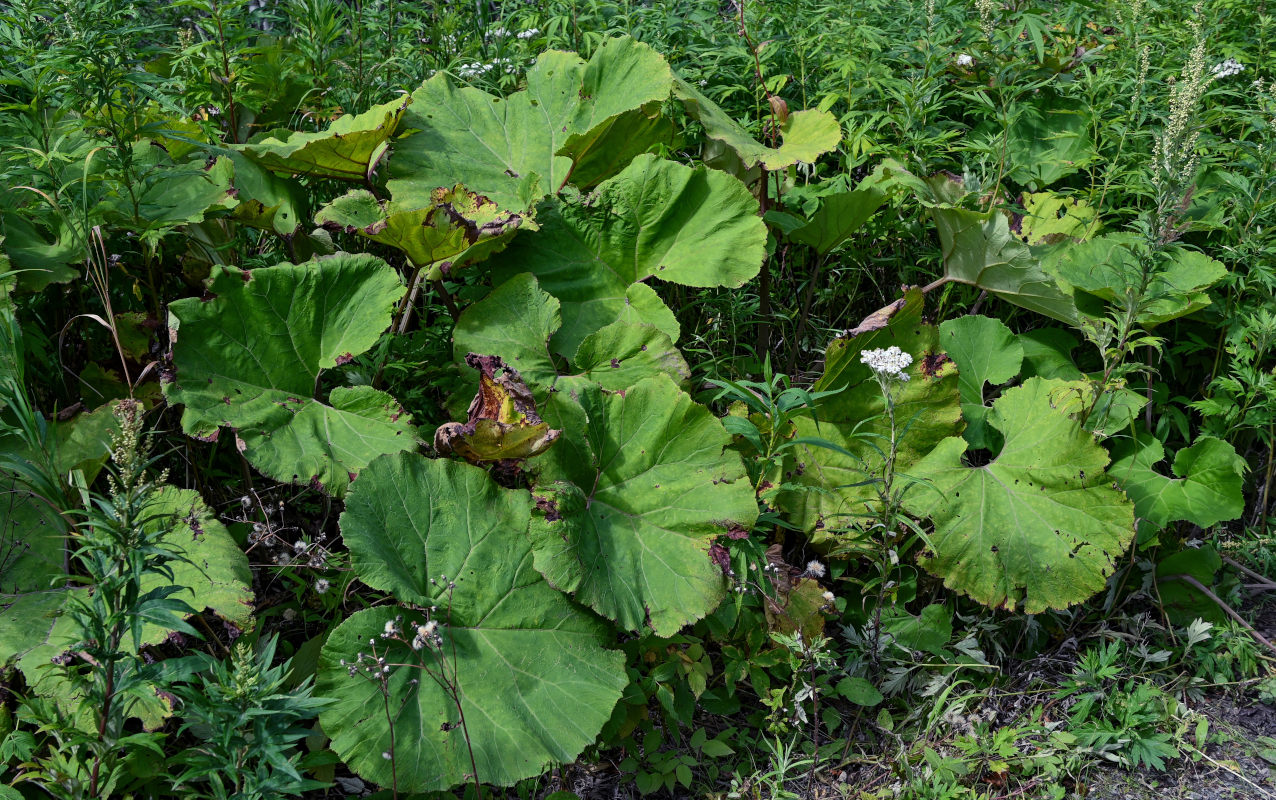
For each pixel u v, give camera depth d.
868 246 3.95
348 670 2.49
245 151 3.20
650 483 2.99
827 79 4.22
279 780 2.06
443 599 2.67
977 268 3.64
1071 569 3.17
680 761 2.78
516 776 2.49
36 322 3.04
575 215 3.36
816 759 2.78
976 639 3.24
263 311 2.88
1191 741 3.04
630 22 4.31
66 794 2.11
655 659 2.90
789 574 3.11
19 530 2.55
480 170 3.56
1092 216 3.95
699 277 3.32
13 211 2.94
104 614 2.02
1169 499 3.39
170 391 2.70
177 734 2.31
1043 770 2.89
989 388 3.91
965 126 4.42
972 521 3.24
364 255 3.02
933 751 2.82
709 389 3.54
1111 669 3.05
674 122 3.86
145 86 2.88
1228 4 4.58
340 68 4.16
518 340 3.11
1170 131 3.04
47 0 2.87
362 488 2.68
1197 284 3.65
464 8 4.41
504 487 2.90
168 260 3.32
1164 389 3.80
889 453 3.36
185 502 2.61
